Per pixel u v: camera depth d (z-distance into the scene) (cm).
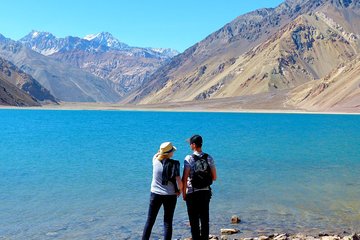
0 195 2036
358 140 5488
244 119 13100
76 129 7962
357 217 1745
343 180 2528
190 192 1135
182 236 1492
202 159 1135
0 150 4119
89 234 1495
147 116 16162
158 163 1146
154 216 1155
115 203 1923
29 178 2516
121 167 2995
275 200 2019
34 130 7531
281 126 9144
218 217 1744
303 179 2558
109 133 6875
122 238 1459
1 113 17388
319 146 4672
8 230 1514
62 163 3191
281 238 1434
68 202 1928
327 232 1552
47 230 1527
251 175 2694
